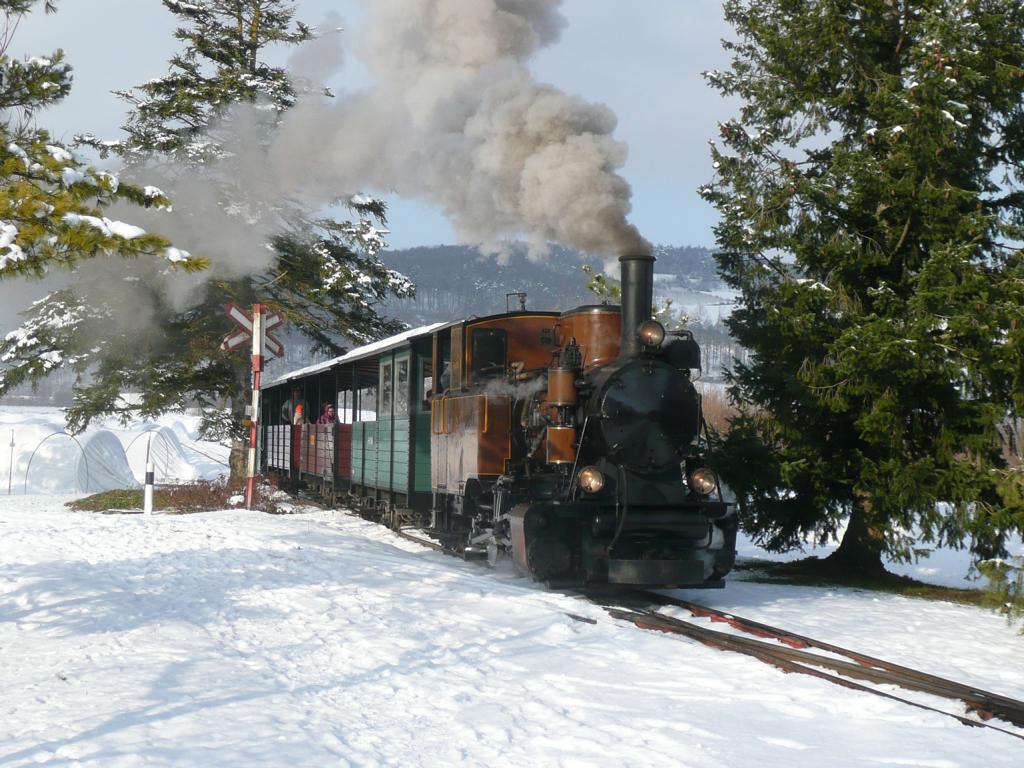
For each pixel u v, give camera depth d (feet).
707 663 23.31
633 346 34.88
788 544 44.21
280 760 15.92
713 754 16.72
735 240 41.88
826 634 28.50
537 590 33.04
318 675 21.85
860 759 16.74
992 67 37.73
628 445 33.83
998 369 36.09
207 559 38.99
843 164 39.01
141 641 24.80
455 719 18.57
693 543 33.88
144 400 81.71
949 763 16.58
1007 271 37.01
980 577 46.80
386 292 92.22
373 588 32.24
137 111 77.61
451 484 43.04
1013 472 34.24
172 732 17.25
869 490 39.86
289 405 94.12
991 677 24.02
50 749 16.34
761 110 43.34
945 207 37.52
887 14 40.98
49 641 24.89
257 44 80.48
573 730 17.89
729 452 41.63
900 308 38.47
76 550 42.42
